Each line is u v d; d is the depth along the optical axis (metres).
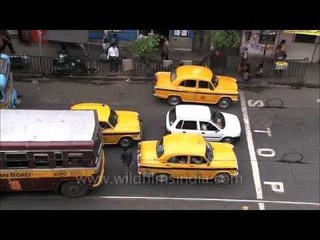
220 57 26.03
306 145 22.38
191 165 19.34
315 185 20.33
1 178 17.86
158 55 27.98
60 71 25.75
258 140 22.44
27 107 23.59
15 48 27.42
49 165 17.78
